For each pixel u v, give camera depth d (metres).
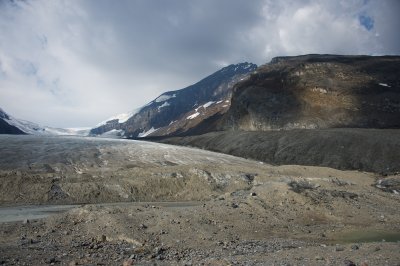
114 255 24.08
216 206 39.22
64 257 22.91
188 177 77.00
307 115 185.25
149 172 76.88
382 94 188.25
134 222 31.78
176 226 31.66
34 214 48.53
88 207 35.34
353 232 36.28
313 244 29.70
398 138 139.50
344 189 60.28
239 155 158.12
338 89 194.12
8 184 63.56
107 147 117.75
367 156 133.12
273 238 32.22
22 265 20.47
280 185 47.81
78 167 92.19
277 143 157.25
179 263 21.06
